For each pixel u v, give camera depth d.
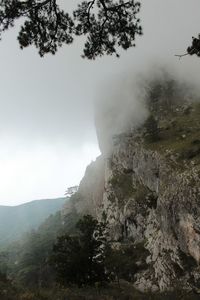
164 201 56.09
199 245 46.25
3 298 14.84
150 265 56.12
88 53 15.14
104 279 32.28
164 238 56.31
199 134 70.44
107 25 14.50
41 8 13.38
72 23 14.04
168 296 24.38
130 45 14.97
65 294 18.52
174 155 63.56
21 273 85.50
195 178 51.72
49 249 104.75
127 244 71.94
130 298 20.88
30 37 13.84
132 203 78.38
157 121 91.12
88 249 32.56
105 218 86.31
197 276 42.38
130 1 14.14
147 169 75.56
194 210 48.53
